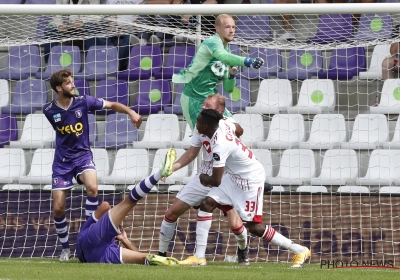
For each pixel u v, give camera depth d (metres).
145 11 31.89
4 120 43.47
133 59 44.53
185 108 29.52
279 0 47.44
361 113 42.06
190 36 36.88
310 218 34.03
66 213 35.53
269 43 39.59
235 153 25.80
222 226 33.69
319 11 31.17
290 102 42.16
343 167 38.41
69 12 32.34
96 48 44.38
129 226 34.94
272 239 26.58
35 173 40.94
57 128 30.12
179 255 33.81
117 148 41.59
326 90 41.97
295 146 39.88
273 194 34.22
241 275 21.28
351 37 43.00
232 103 42.28
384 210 33.72
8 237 35.34
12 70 45.91
